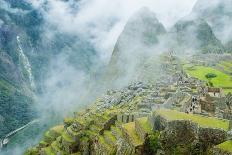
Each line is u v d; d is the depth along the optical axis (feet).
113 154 267.59
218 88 419.95
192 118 194.49
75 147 416.26
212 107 318.24
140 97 403.54
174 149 185.16
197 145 177.58
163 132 193.36
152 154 197.67
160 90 396.98
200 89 402.11
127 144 228.63
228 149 153.89
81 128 428.15
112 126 353.31
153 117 211.20
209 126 177.68
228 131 169.89
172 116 198.08
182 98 331.36
